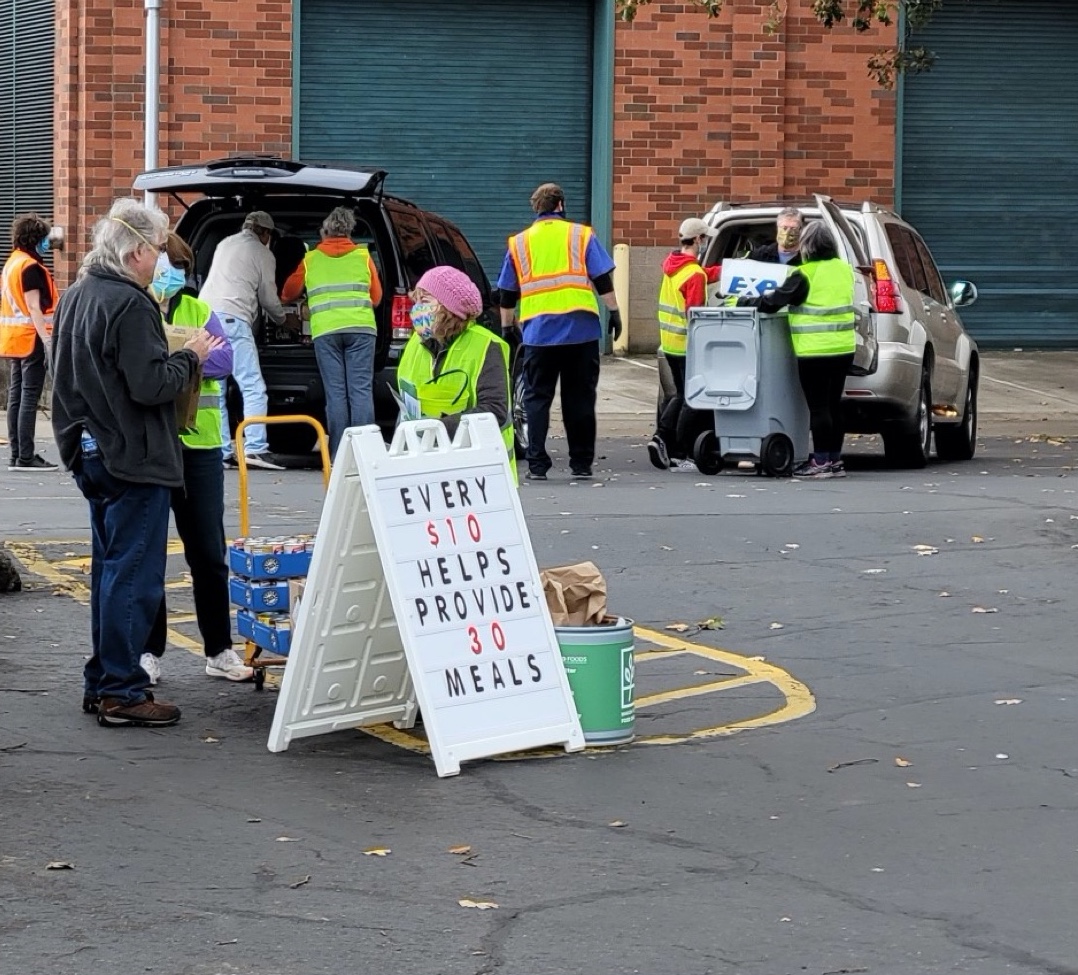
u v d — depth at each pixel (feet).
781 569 43.16
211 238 61.52
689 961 19.99
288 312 60.80
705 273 61.31
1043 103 104.32
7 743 28.60
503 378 31.04
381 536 27.14
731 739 29.17
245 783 26.71
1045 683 32.76
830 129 98.89
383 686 29.19
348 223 57.82
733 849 23.81
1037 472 63.62
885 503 53.47
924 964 19.94
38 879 22.49
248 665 32.32
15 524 48.88
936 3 85.56
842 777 27.07
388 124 94.63
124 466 28.78
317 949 20.29
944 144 103.19
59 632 36.35
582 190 97.55
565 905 21.70
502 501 28.40
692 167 97.09
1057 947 20.48
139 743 28.73
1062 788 26.55
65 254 90.99
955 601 39.75
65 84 90.53
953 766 27.66
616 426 77.92
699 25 96.37
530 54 96.22
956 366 67.46
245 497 32.68
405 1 94.22
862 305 61.26
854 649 35.37
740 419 59.67
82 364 28.58
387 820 24.99
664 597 40.04
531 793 26.27
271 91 91.35
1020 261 104.94
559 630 28.60
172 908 21.53
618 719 28.78
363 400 58.08
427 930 20.88
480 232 96.68
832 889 22.29
